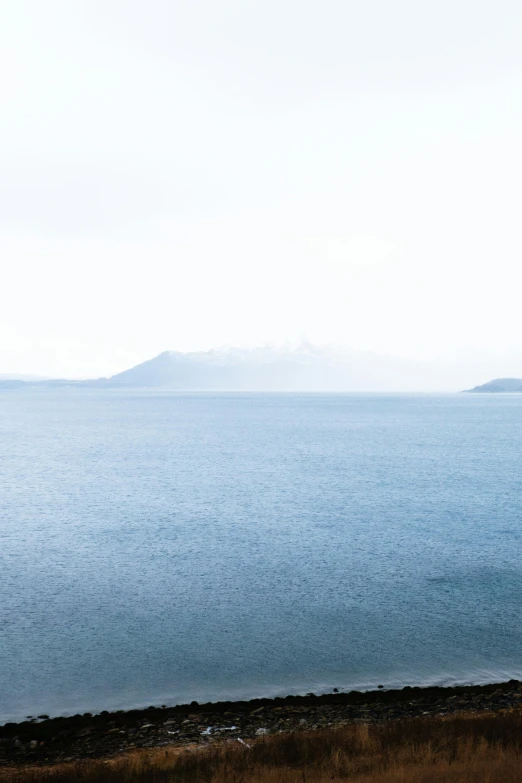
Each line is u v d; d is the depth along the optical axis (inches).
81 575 1551.4
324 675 984.3
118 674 982.4
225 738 741.9
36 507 2598.4
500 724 689.6
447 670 1005.8
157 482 3371.1
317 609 1298.0
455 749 621.3
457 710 829.2
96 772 594.9
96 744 734.5
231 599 1364.4
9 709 868.6
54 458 4692.4
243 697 907.4
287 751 640.4
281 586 1461.6
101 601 1348.4
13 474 3745.1
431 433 7386.8
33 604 1328.7
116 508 2566.4
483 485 3213.6
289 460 4505.4
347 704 862.5
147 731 772.6
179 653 1068.5
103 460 4549.7
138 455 4911.4
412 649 1088.8
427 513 2431.1
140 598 1370.6
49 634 1151.0
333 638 1138.7
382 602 1343.5
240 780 559.8
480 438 6633.9
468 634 1157.7
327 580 1513.3
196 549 1829.5
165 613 1272.1
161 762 623.8
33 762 684.1
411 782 518.3
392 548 1840.6
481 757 588.4
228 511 2486.5
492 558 1723.7
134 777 574.6
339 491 3019.2
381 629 1182.9
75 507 2596.0
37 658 1042.7
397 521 2265.0
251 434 7268.7
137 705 882.1
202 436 6988.2
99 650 1077.1
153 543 1908.2
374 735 679.7
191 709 851.4
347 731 698.2
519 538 1977.1
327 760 606.2
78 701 893.2
